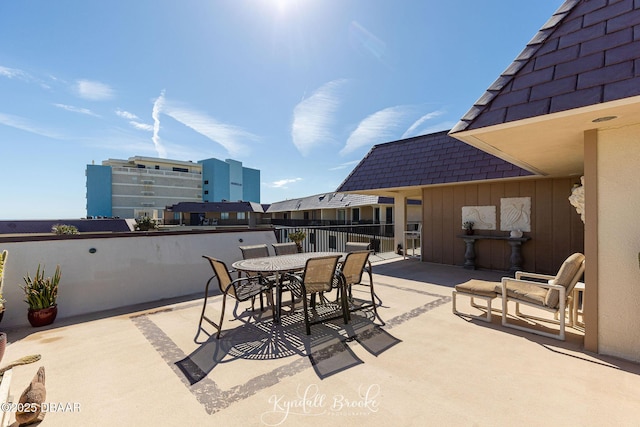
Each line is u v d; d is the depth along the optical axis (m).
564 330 3.43
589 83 2.47
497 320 4.13
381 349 3.24
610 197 3.01
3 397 2.07
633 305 2.90
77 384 2.61
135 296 5.21
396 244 11.15
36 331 3.91
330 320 3.98
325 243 10.98
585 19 2.84
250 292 4.07
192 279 5.92
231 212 43.62
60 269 4.58
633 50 2.36
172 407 2.27
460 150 8.43
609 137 2.99
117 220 32.84
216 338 3.60
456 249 8.73
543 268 7.23
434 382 2.57
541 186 7.26
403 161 9.62
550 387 2.48
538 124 2.87
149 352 3.23
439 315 4.37
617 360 2.93
